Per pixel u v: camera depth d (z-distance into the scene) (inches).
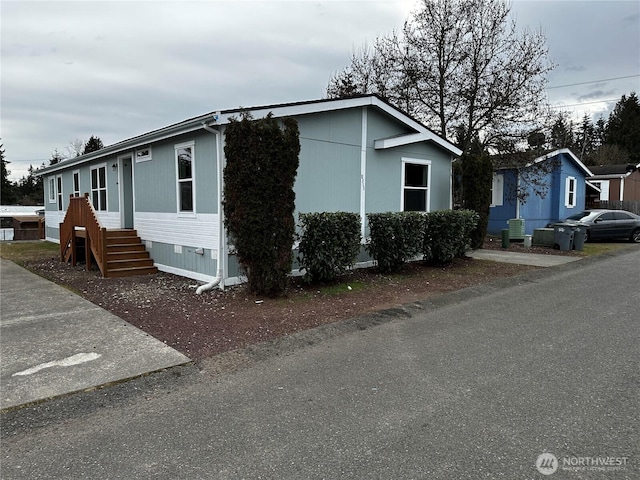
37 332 201.0
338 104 349.1
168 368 156.9
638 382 139.1
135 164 418.3
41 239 851.4
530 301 261.4
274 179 260.2
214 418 119.3
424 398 129.6
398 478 90.2
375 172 397.7
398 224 342.3
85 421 119.0
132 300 270.4
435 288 298.4
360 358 165.8
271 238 264.7
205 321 218.2
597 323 210.2
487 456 97.8
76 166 573.0
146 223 406.6
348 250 304.0
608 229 617.6
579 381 140.4
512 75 596.4
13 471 95.2
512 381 141.4
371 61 771.4
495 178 714.2
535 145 626.8
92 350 175.8
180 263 357.7
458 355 167.6
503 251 518.0
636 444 102.0
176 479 91.7
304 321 216.1
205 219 320.5
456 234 391.9
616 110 2060.8
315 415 120.0
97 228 373.7
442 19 620.4
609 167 1231.5
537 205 737.6
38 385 141.9
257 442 106.2
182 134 328.2
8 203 2218.3
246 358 167.0
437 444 103.4
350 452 100.8
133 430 113.5
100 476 93.1
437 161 464.4
